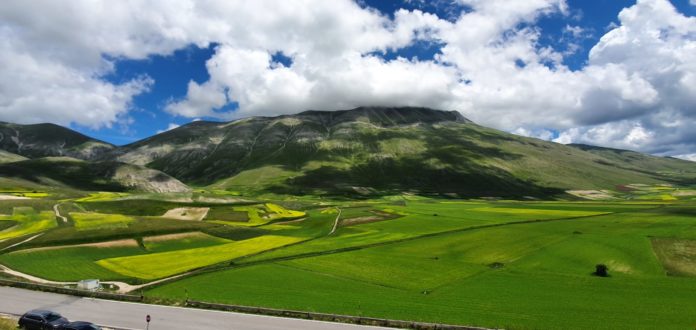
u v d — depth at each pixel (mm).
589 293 62844
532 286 67375
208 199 180125
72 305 51062
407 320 48438
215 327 44000
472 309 54688
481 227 124438
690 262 79875
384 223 135375
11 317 45375
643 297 60344
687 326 48250
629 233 106250
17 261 79188
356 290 64875
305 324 45531
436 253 93438
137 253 92688
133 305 51469
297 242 107250
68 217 119750
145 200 162750
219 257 88562
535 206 188125
